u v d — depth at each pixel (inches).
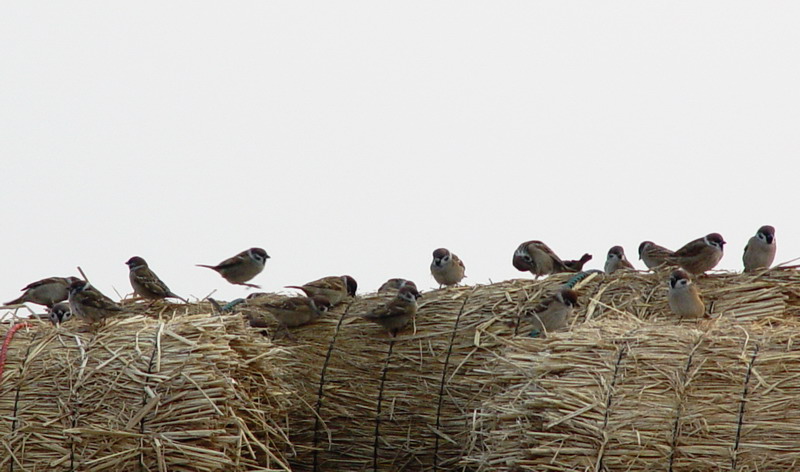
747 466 425.4
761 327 486.6
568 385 458.6
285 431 597.6
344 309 663.1
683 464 431.2
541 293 632.4
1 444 458.6
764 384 436.8
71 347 482.6
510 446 467.8
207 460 456.4
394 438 621.9
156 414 462.0
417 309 643.5
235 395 485.1
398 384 627.8
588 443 444.8
